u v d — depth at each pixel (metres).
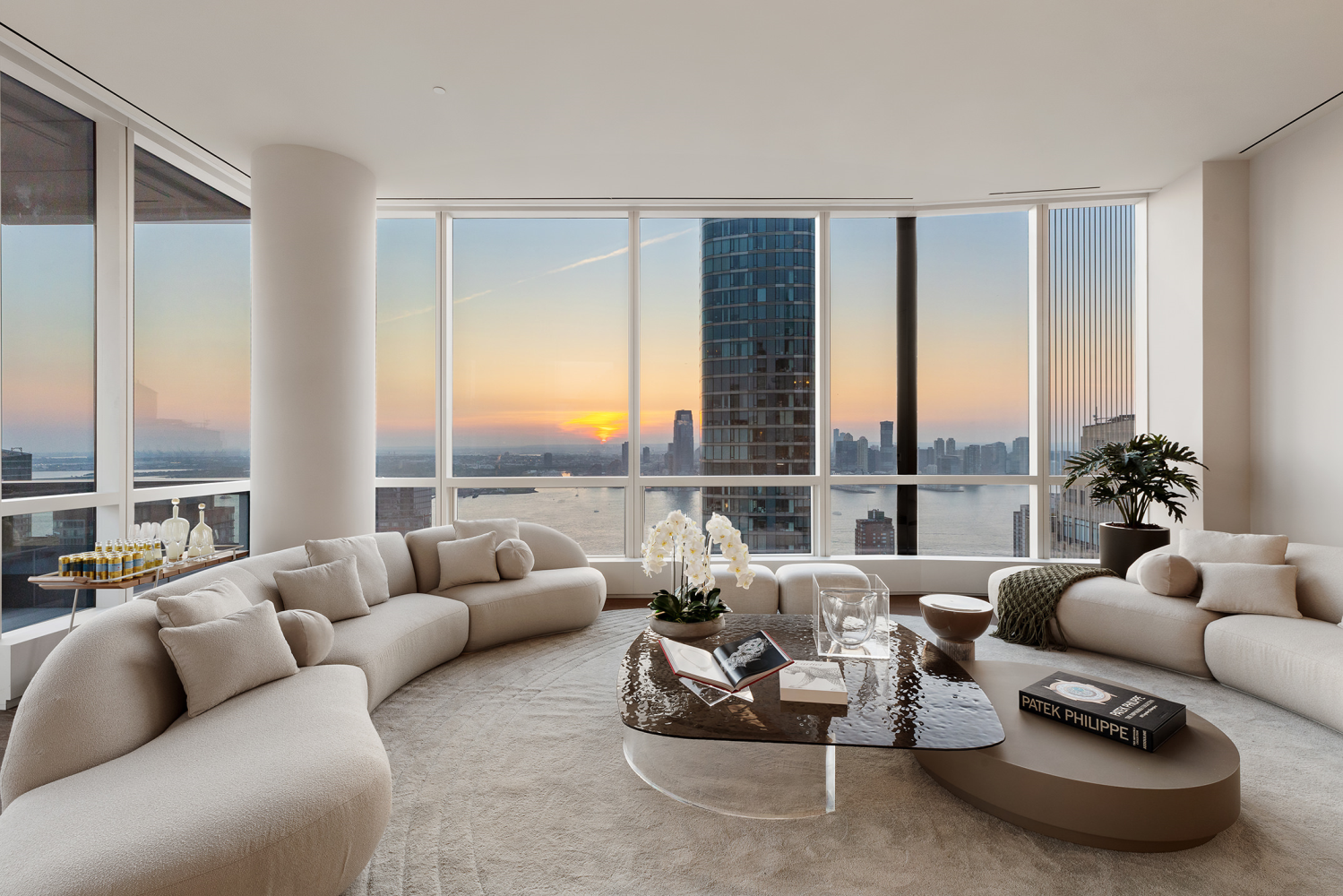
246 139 4.11
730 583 4.30
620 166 4.61
